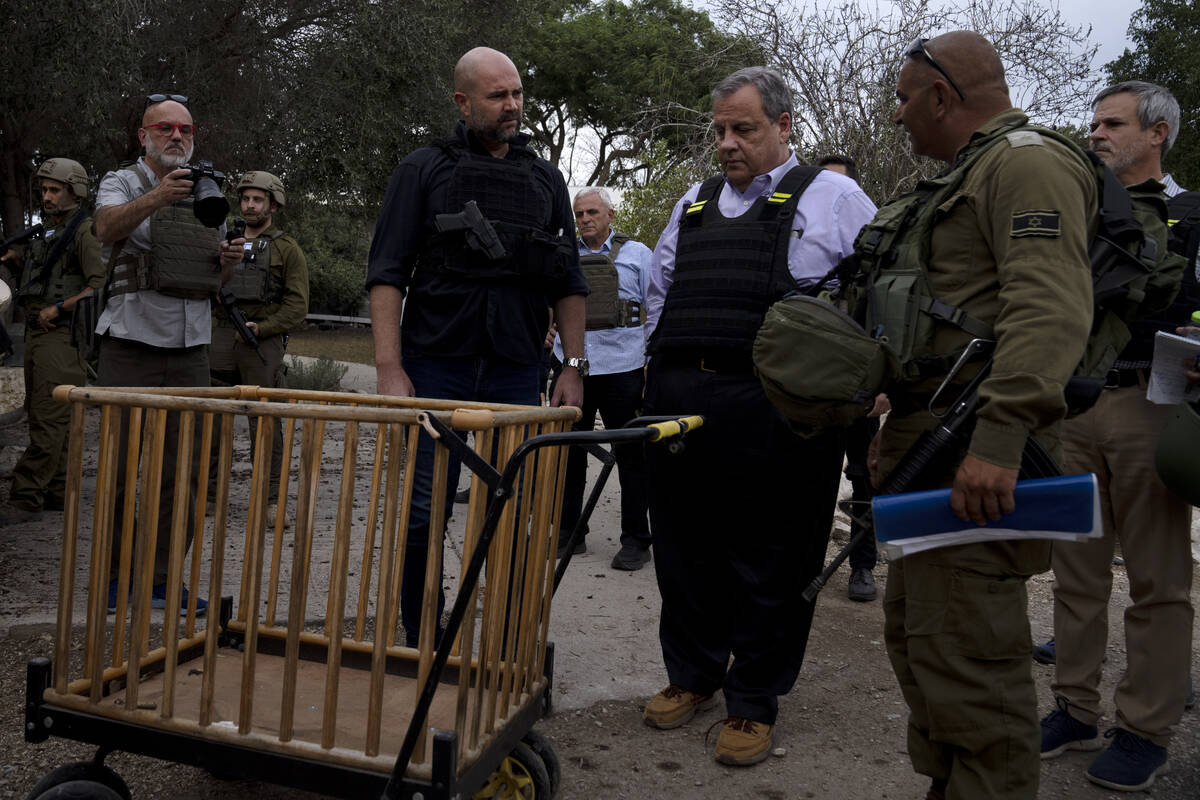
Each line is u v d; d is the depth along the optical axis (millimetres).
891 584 2262
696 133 10992
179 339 3805
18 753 2666
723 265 2797
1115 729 2865
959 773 2055
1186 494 2477
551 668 2510
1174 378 2510
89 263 5199
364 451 7348
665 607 3100
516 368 3156
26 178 14094
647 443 2998
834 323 2049
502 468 2086
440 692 2436
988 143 2059
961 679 2002
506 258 3014
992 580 1987
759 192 2938
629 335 4980
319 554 4680
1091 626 2951
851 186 2818
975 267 2027
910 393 2109
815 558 2885
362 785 1977
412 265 3096
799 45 9133
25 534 4883
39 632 3518
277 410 2021
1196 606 4324
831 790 2699
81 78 10508
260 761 2043
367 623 3699
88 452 6727
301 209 15250
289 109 13688
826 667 3588
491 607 2094
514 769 2404
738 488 2816
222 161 14203
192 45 13016
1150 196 2266
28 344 5312
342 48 13320
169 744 2105
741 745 2814
